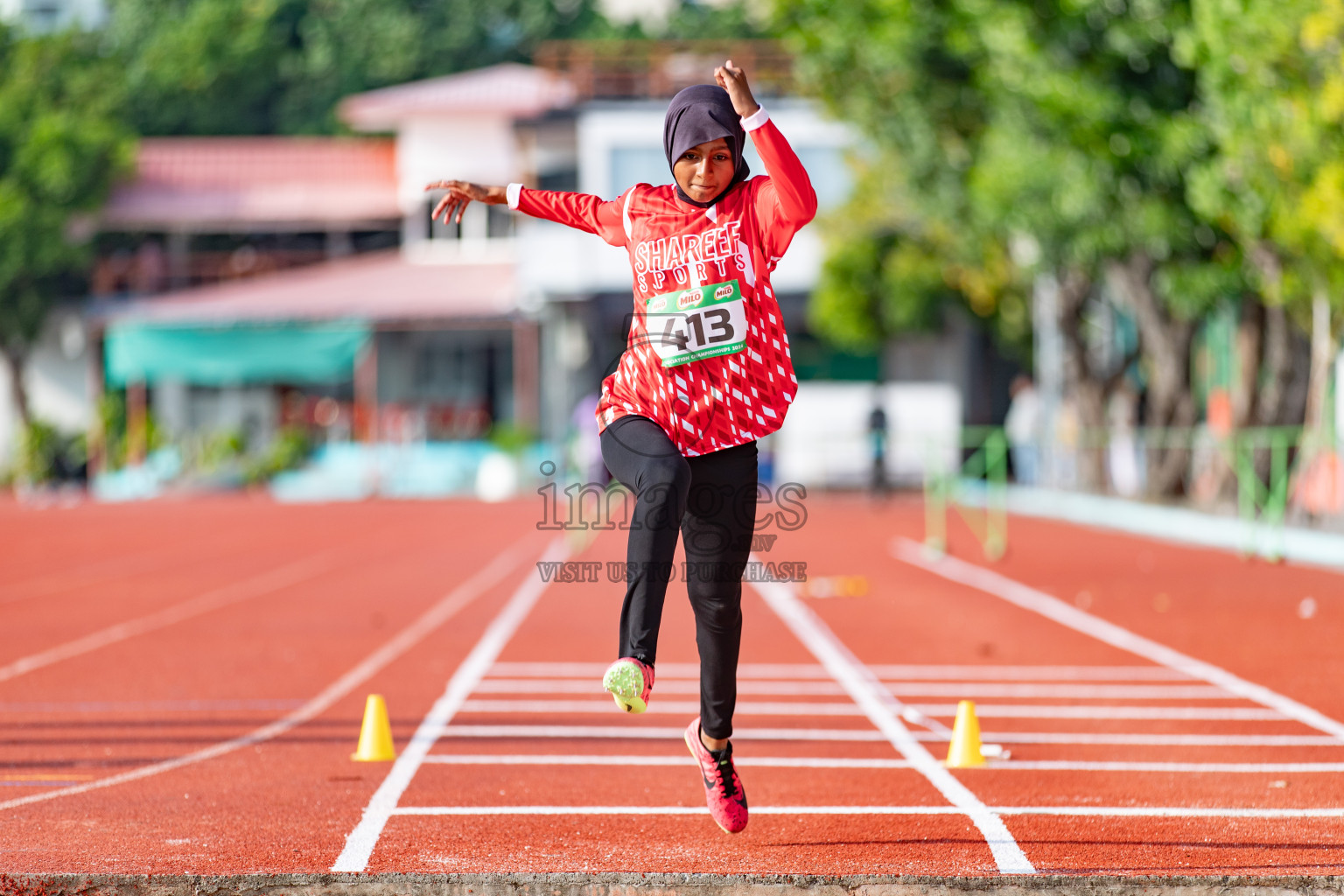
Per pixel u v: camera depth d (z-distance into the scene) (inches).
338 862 560.7
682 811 657.0
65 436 4626.0
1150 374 3041.3
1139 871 542.0
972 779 731.4
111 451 4345.5
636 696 494.6
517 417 4616.1
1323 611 1428.4
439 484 4165.8
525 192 569.3
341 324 4116.6
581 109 4399.6
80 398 4847.4
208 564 2092.8
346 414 4685.0
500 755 794.2
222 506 3661.4
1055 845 586.6
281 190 4877.0
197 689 1029.8
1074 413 3253.0
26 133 4692.4
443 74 6136.8
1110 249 2506.2
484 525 2898.6
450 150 4724.4
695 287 534.3
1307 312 2245.3
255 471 4227.4
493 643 1269.7
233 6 6018.7
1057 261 2706.7
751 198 538.3
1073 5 2108.8
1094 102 2148.1
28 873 520.4
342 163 4987.7
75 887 517.3
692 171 533.6
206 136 5974.4
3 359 4822.8
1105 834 606.9
